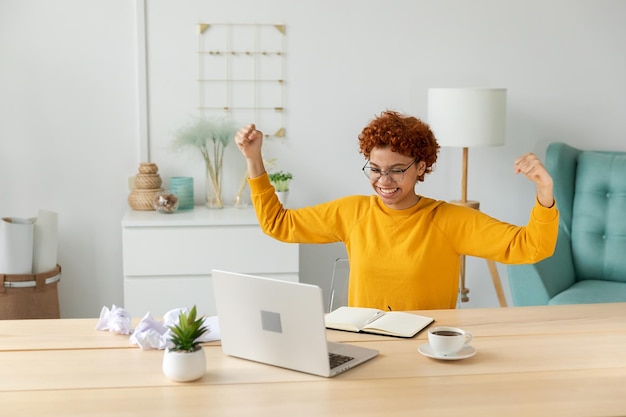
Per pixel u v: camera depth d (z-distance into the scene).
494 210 4.37
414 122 2.37
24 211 4.13
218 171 4.07
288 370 1.91
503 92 3.83
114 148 4.14
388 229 2.45
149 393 1.77
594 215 3.95
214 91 4.14
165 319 2.22
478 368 1.91
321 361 1.85
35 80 4.06
